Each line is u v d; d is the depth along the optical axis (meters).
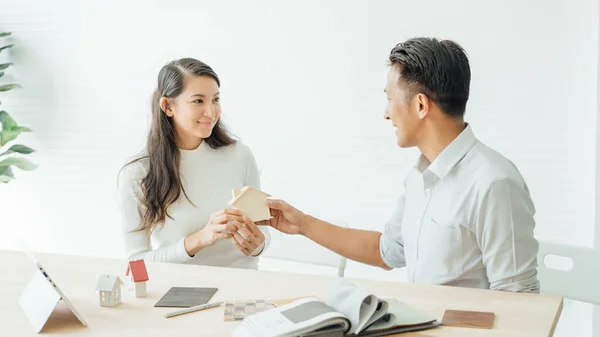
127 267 1.79
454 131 1.68
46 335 1.39
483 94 2.76
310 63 3.03
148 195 2.14
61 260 1.95
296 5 3.02
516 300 1.53
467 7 2.75
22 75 3.55
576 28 2.59
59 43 3.47
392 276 3.06
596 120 2.54
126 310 1.53
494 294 1.57
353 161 3.01
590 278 1.87
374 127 2.96
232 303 1.54
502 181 1.58
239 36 3.13
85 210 3.53
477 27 2.74
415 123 1.69
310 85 3.04
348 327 1.31
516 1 2.67
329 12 2.97
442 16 2.79
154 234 2.23
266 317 1.35
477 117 2.78
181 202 2.19
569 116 2.63
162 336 1.37
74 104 3.48
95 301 1.59
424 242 1.72
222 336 1.37
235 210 1.96
